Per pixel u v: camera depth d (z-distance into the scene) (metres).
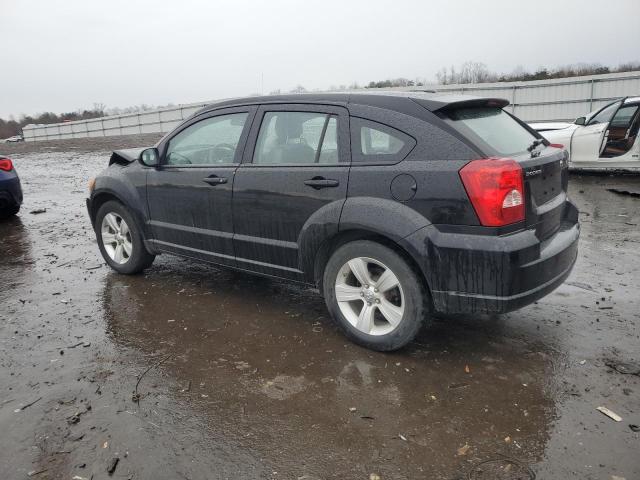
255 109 4.09
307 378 3.26
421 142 3.21
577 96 22.30
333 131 3.59
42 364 3.50
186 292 4.81
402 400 2.99
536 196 3.28
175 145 4.67
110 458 2.55
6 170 8.18
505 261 2.96
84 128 46.81
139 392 3.13
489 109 3.71
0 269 5.71
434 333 3.83
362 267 3.50
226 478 2.41
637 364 3.31
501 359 3.43
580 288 4.62
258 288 4.88
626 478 2.34
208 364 3.46
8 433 2.76
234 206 4.11
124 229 5.21
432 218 3.13
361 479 2.39
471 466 2.45
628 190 9.10
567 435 2.65
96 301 4.63
